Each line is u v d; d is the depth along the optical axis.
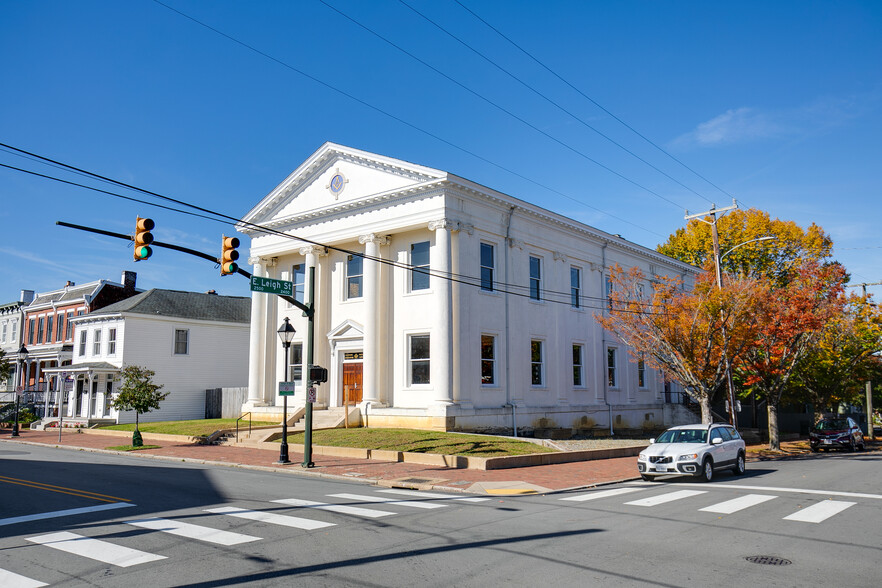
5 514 12.89
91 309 48.12
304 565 8.89
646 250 43.03
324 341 34.00
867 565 8.86
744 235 47.78
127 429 36.28
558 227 36.09
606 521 12.13
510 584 7.98
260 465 21.98
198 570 8.66
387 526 11.56
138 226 15.69
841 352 36.72
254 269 36.75
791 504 14.19
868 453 31.80
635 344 30.42
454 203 29.97
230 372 47.16
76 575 8.47
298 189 35.72
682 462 18.48
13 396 51.38
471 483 17.89
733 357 28.59
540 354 34.47
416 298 30.75
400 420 29.30
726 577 8.27
